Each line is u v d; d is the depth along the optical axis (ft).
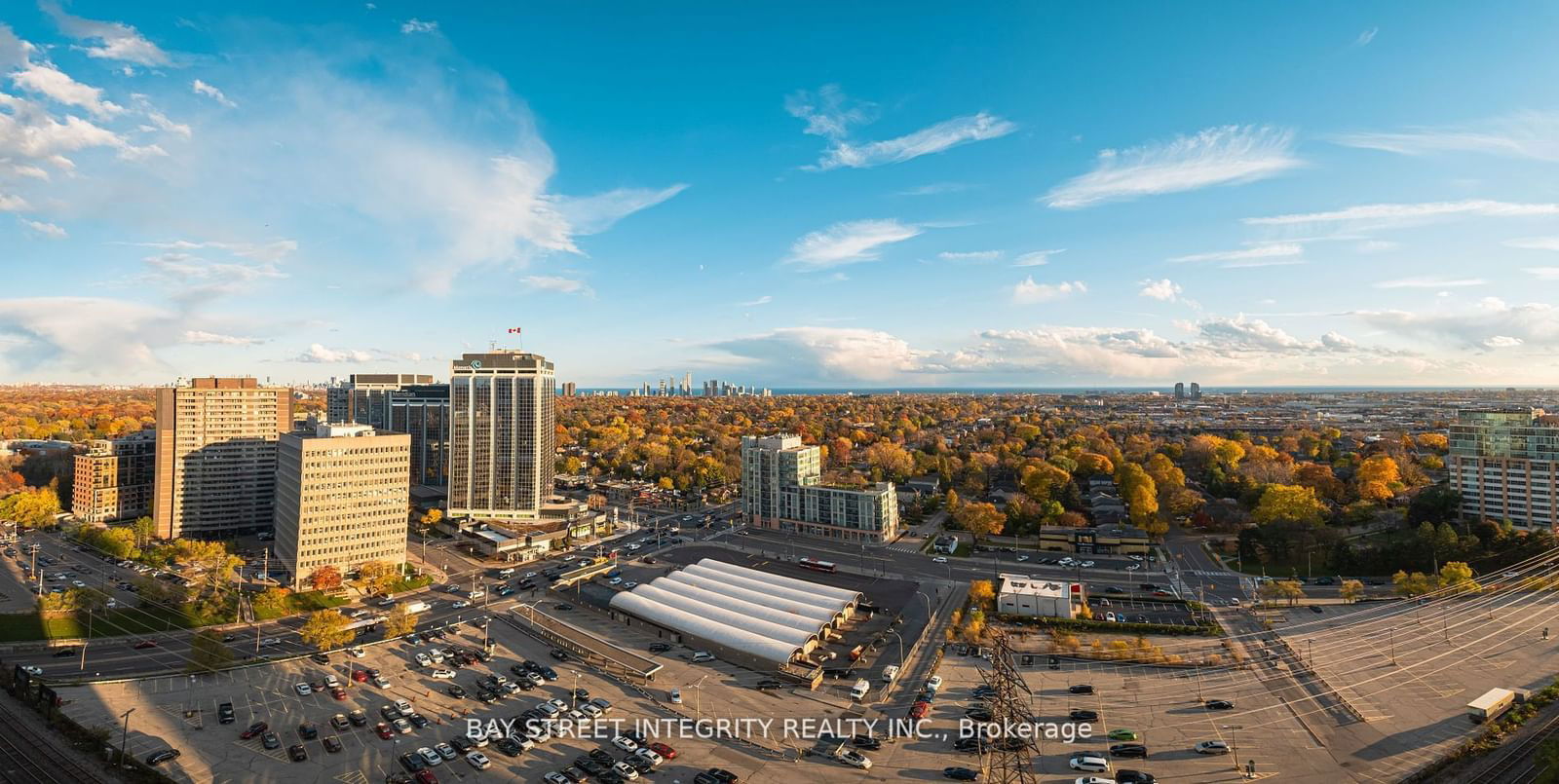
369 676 628.28
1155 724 534.78
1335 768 471.62
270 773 474.49
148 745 504.02
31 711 545.03
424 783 463.83
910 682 622.95
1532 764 466.29
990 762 445.37
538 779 472.03
